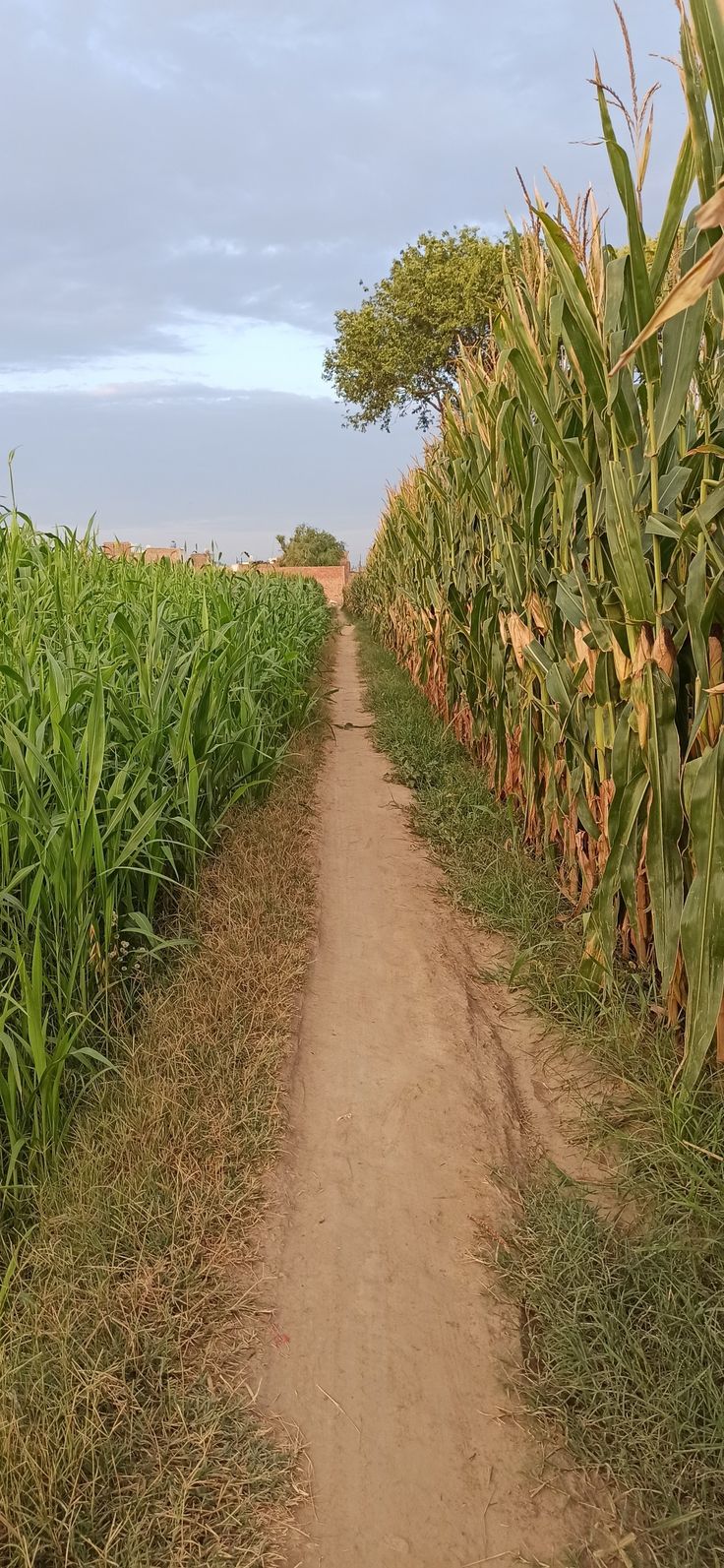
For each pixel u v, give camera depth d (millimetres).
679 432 2324
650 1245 1842
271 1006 2871
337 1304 1862
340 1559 1390
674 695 2283
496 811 4746
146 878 3234
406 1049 2807
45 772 2639
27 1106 2133
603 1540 1403
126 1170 2062
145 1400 1570
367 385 20344
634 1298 1754
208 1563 1337
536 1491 1484
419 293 17750
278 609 7965
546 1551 1396
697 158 1805
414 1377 1699
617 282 2275
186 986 2830
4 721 2543
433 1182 2223
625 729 2451
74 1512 1357
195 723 3783
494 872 3984
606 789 2990
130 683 3607
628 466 2357
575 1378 1603
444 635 6660
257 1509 1444
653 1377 1576
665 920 2350
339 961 3430
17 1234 1931
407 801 5637
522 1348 1745
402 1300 1871
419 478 7191
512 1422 1608
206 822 4102
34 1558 1309
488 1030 2922
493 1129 2412
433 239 18375
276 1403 1641
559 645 3320
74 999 2527
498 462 3848
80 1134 2174
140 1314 1729
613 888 2629
